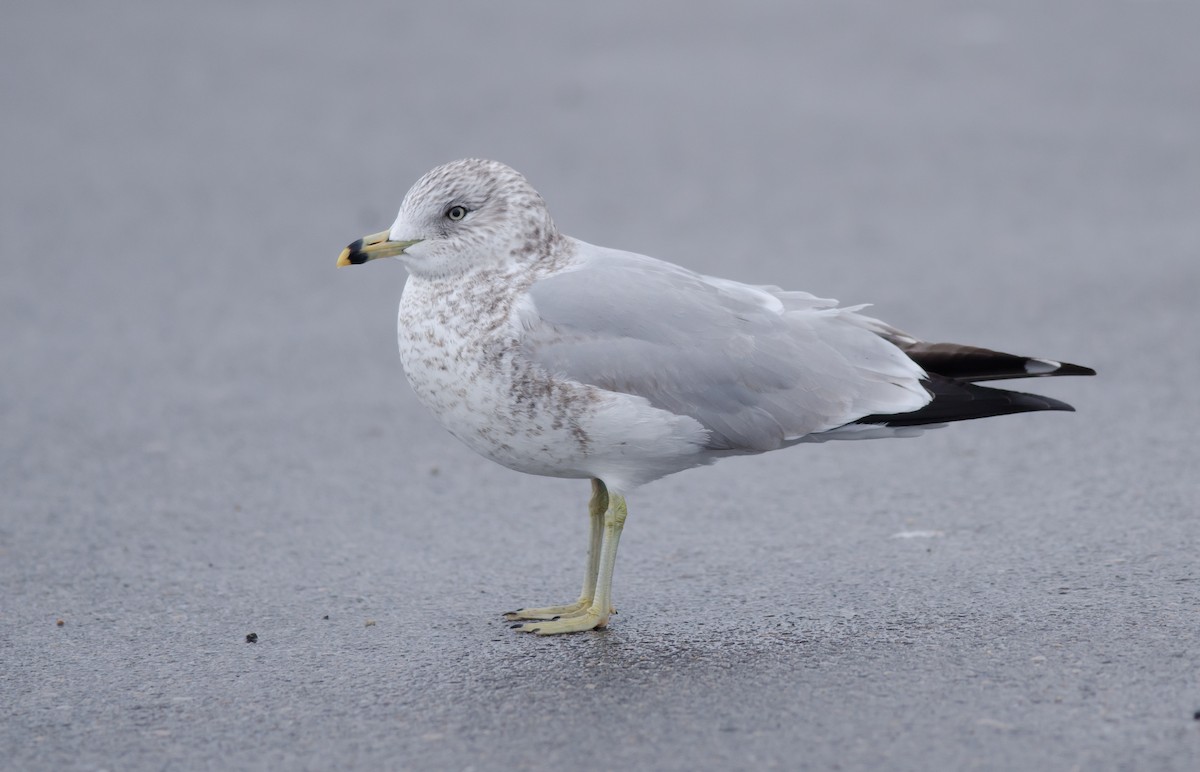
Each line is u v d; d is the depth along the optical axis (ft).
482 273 29.94
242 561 34.81
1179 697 25.03
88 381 50.31
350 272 62.90
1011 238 64.18
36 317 57.16
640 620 30.48
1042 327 52.75
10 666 28.71
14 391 49.26
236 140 81.25
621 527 30.12
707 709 25.52
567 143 79.00
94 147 80.59
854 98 87.61
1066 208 68.49
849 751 23.57
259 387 49.73
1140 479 38.27
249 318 57.16
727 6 113.39
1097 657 26.94
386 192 72.02
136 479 41.19
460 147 78.54
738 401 29.76
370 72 94.89
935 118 83.51
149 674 28.14
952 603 30.42
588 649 28.84
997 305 55.31
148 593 32.73
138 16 111.96
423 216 30.04
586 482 40.55
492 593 32.60
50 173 76.33
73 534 36.83
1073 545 33.60
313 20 110.42
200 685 27.53
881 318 53.93
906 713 24.90
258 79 93.86
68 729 25.70
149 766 24.18
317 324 56.44
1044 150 77.61
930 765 22.98
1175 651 27.04
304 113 86.07
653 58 97.50
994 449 41.78
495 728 25.11
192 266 63.26
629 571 33.71
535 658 28.45
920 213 67.97
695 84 90.74
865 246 63.10
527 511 38.32
